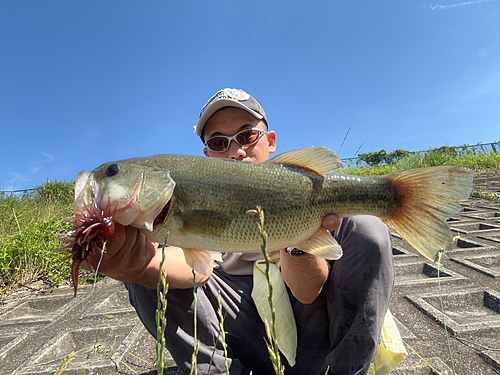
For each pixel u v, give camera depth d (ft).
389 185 1.38
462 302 2.12
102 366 1.68
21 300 2.85
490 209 4.93
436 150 10.73
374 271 1.23
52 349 1.89
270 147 2.26
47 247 3.48
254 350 1.49
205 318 1.37
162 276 0.77
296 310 1.40
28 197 6.73
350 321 1.26
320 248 1.26
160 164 1.29
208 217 1.26
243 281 1.53
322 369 1.37
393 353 1.35
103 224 1.02
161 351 0.74
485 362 1.49
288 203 1.29
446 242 1.27
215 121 1.96
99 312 2.39
